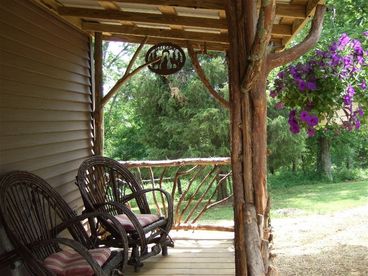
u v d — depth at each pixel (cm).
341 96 286
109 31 421
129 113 1272
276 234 598
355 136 1193
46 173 343
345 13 805
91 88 462
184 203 995
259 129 205
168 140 1084
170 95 1052
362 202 859
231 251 411
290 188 1162
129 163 473
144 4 314
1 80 274
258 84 204
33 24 325
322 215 741
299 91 278
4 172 277
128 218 345
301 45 221
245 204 204
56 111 366
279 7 302
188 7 303
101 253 280
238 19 206
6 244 270
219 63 1004
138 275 347
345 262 455
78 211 414
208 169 953
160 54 461
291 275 425
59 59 377
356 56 298
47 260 265
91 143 458
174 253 405
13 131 289
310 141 1212
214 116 996
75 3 351
